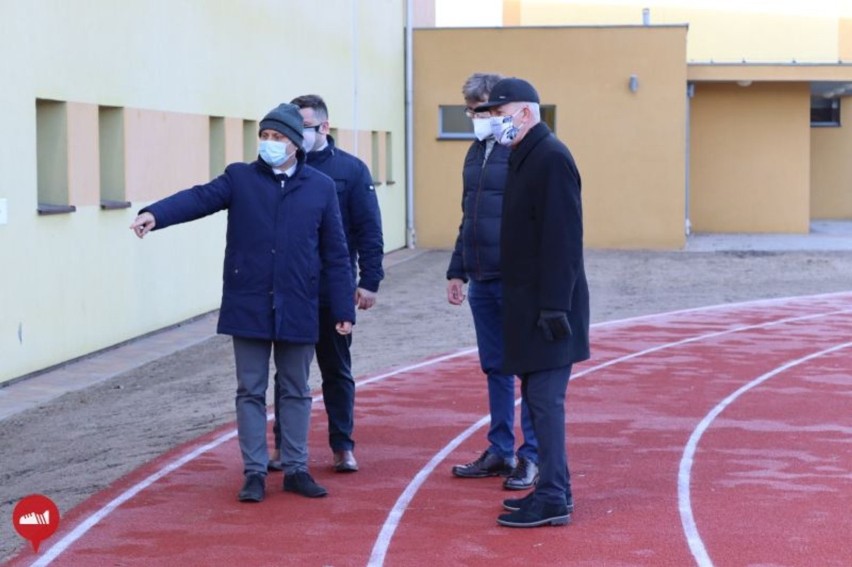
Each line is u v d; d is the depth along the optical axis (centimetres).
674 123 3072
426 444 956
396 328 1733
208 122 1820
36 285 1306
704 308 1970
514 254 717
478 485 825
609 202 3098
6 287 1240
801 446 948
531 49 3109
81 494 820
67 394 1217
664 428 1020
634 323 1775
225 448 948
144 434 1020
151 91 1608
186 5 1723
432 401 1145
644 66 3070
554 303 696
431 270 2614
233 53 1919
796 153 3391
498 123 716
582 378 1281
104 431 1042
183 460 910
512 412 844
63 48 1361
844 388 1218
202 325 1738
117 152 1528
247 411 792
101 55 1459
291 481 801
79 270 1410
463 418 1060
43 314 1323
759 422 1045
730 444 957
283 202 775
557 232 697
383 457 911
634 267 2666
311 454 921
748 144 3400
